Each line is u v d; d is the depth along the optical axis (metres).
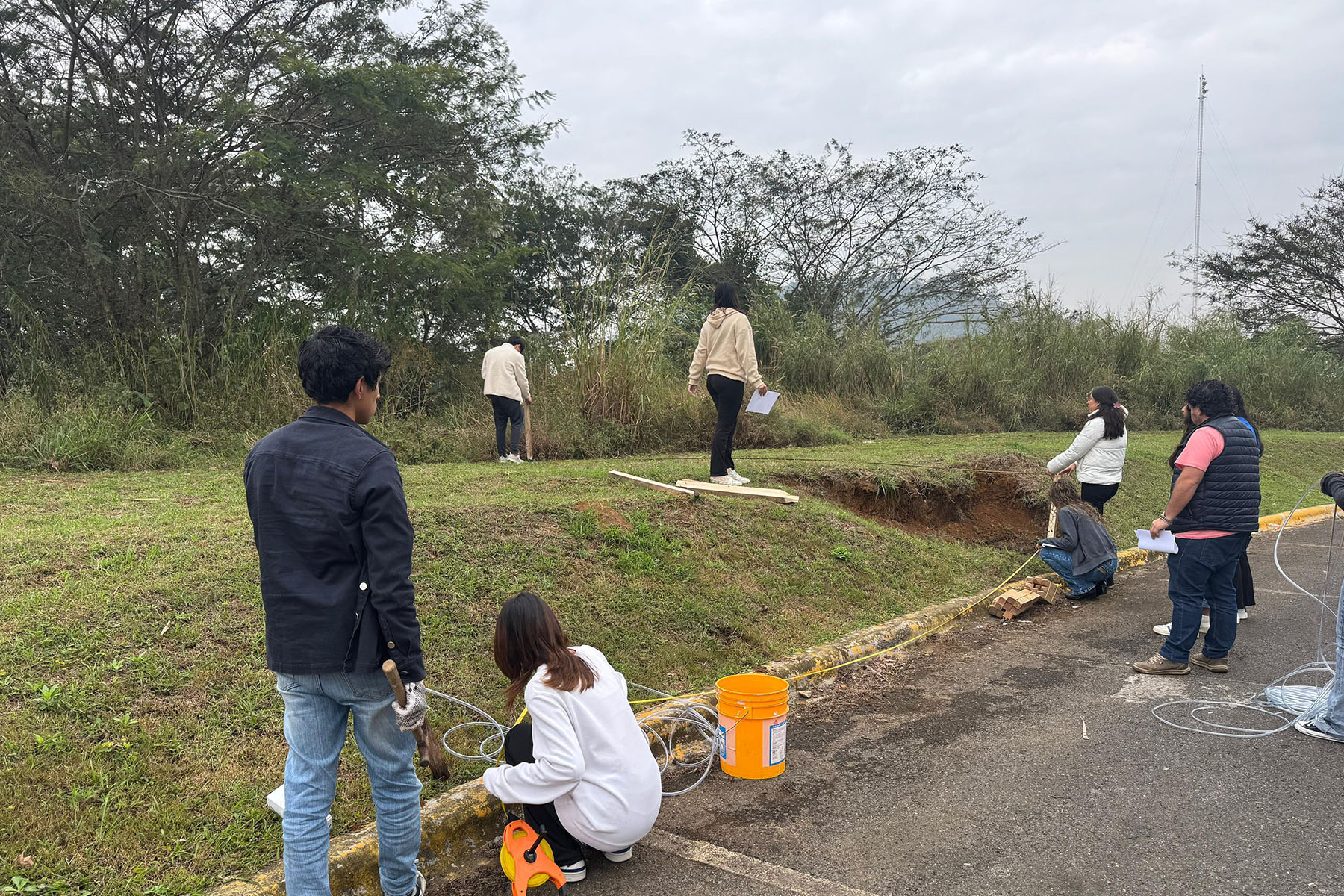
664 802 3.97
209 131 11.67
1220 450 5.36
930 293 28.52
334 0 13.72
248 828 3.27
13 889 2.79
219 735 3.69
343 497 2.53
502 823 3.71
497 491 7.35
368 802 3.53
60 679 3.78
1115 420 7.59
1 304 10.70
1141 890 3.17
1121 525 10.36
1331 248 31.23
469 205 15.00
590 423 11.79
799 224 28.28
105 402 10.00
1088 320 20.89
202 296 12.32
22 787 3.20
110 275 11.57
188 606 4.46
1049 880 3.26
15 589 4.42
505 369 10.23
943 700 5.26
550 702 3.18
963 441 14.31
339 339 2.64
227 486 7.39
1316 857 3.37
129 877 2.95
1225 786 4.02
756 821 3.77
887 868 3.36
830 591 6.77
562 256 23.72
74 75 11.64
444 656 4.64
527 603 3.28
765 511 7.60
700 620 5.78
